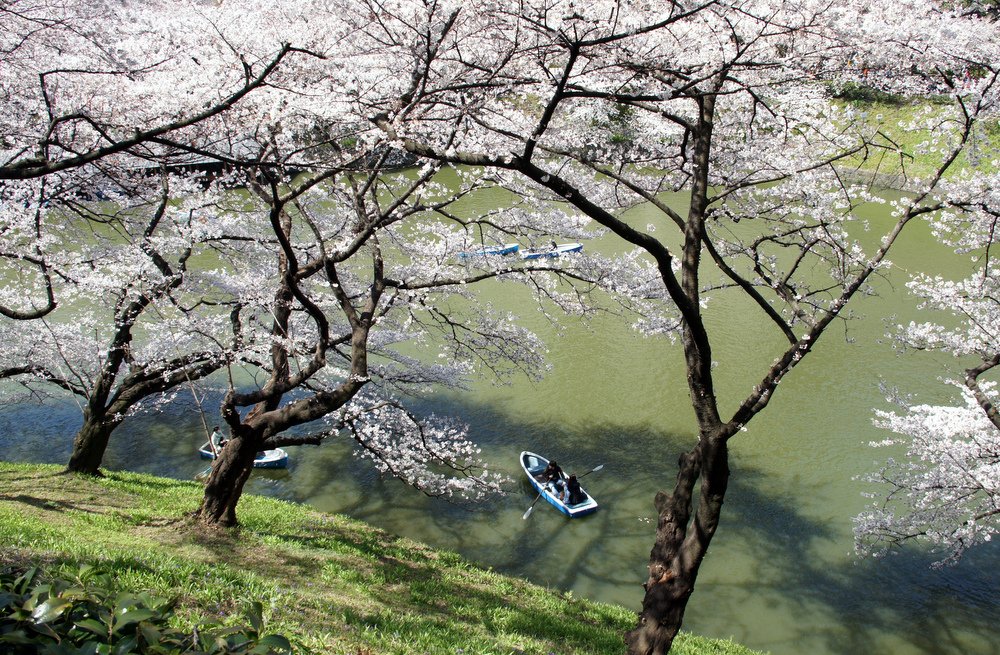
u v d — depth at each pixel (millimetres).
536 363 17188
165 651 3162
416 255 15750
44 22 10703
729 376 23609
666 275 8766
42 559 7184
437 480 18453
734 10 8789
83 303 23875
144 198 12898
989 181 11492
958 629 14227
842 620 14531
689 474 10039
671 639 9148
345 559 12688
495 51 11156
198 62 10055
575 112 13125
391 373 16984
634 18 8633
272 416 12539
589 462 19906
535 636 9992
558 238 17234
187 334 14359
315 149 13492
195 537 12008
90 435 15945
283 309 13438
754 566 16047
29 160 8641
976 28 9977
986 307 13883
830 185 13000
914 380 22859
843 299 10352
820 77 10289
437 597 11266
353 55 10305
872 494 17812
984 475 12852
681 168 13039
